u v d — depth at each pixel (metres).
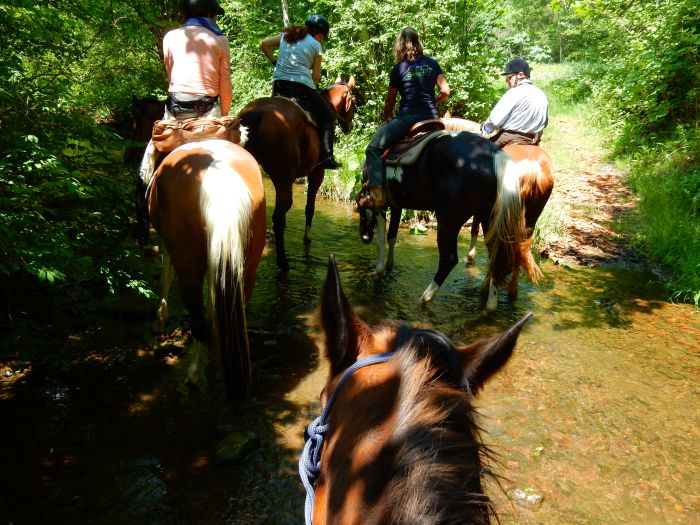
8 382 3.54
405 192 5.40
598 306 5.28
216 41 3.86
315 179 6.66
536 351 4.38
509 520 2.64
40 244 3.20
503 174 4.63
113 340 4.15
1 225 2.94
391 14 10.36
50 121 3.89
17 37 4.05
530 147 5.36
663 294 5.62
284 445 3.11
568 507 2.74
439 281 5.09
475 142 4.81
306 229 6.91
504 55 12.16
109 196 4.25
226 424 3.26
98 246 4.05
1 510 2.51
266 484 2.79
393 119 5.51
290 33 6.05
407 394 1.00
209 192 3.08
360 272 6.00
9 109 3.67
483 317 4.96
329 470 1.07
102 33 5.80
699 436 3.36
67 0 4.39
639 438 3.32
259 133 5.34
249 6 13.88
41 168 3.44
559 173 9.62
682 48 9.47
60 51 4.43
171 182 3.30
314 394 3.64
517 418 3.49
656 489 2.90
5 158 3.31
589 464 3.08
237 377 3.27
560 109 14.74
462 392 1.02
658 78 9.87
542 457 3.12
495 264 4.84
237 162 3.40
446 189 4.86
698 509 2.77
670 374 4.07
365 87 11.25
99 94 8.57
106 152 4.30
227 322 3.11
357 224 7.86
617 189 8.80
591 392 3.81
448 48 10.45
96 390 3.53
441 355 1.12
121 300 4.76
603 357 4.30
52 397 3.42
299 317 4.79
